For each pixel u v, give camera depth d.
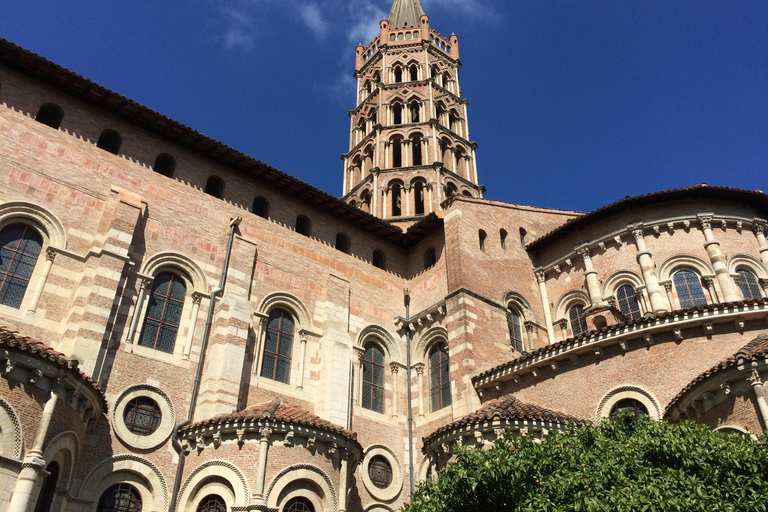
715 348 22.89
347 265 34.62
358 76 59.00
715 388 20.00
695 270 30.77
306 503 22.88
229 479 22.23
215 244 29.48
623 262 32.19
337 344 30.17
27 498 17.08
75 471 21.23
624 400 23.98
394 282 36.38
